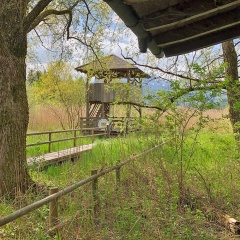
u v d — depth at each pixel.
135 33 3.30
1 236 3.59
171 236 3.97
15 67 5.52
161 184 5.51
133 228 4.10
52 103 21.39
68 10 7.29
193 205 5.19
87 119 18.75
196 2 2.97
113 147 9.44
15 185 5.38
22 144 5.63
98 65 10.78
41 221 3.93
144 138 6.77
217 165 6.91
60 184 5.80
